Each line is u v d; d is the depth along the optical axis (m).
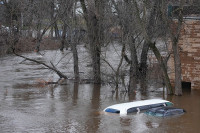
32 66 41.84
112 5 32.84
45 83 31.44
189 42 27.84
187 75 28.22
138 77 29.39
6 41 37.59
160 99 23.86
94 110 22.11
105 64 36.28
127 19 27.73
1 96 26.14
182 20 25.23
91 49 30.81
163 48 33.12
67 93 27.45
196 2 27.03
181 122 19.58
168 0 26.80
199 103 23.97
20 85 30.67
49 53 50.31
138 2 28.45
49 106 23.16
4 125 19.05
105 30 30.27
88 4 30.56
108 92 27.86
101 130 18.19
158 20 26.58
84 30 32.06
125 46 30.23
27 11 41.53
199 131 18.14
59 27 57.31
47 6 37.22
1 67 41.12
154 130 18.22
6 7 42.50
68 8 32.41
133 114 21.00
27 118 20.34
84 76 33.22
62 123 19.36
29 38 43.16
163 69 26.50
